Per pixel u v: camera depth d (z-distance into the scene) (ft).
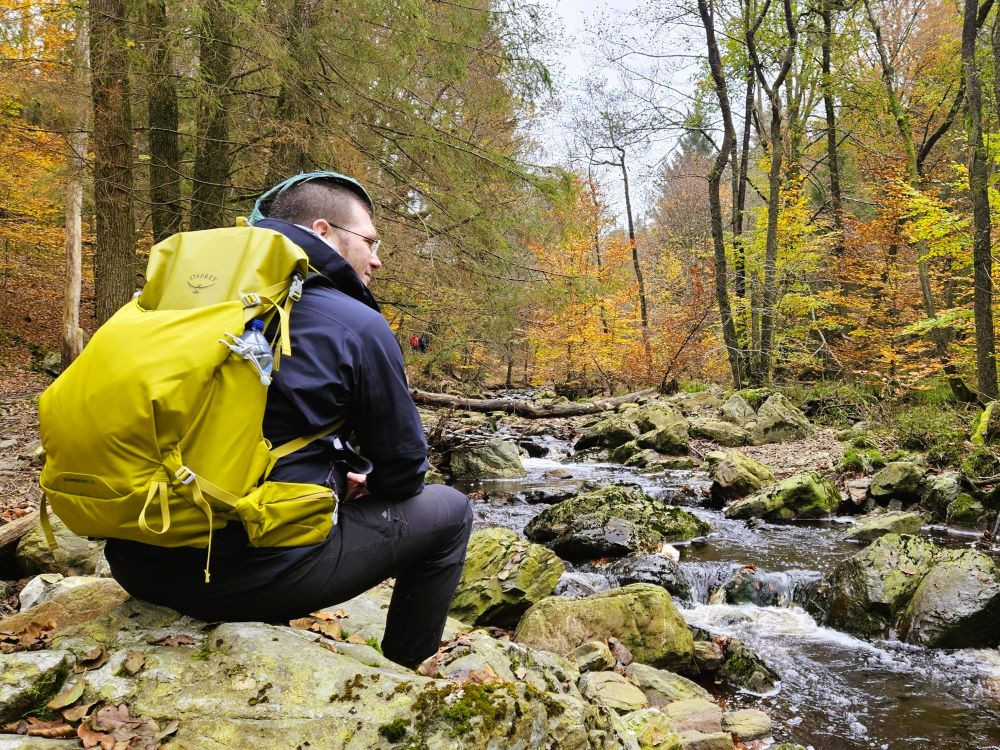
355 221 6.19
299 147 29.04
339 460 5.57
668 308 73.00
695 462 38.55
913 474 27.37
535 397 76.54
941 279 51.55
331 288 5.60
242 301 4.84
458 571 6.80
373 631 9.04
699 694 13.78
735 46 60.59
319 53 29.04
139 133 37.04
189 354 4.53
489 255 34.37
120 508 4.52
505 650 7.82
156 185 34.63
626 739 8.24
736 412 46.44
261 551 5.12
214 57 29.45
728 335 60.95
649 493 31.45
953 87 60.03
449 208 33.09
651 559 21.36
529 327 73.46
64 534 15.67
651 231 110.73
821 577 19.81
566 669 9.02
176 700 5.21
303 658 5.61
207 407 4.59
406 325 43.04
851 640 17.12
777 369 63.67
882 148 62.39
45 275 66.18
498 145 39.68
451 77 31.76
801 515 27.45
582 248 71.20
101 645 5.71
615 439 44.57
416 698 5.29
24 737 4.85
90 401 4.50
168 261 5.14
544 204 35.06
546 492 31.96
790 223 61.82
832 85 59.98
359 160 30.55
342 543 5.61
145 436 4.41
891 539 18.90
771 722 13.17
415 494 6.15
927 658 15.83
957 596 16.35
